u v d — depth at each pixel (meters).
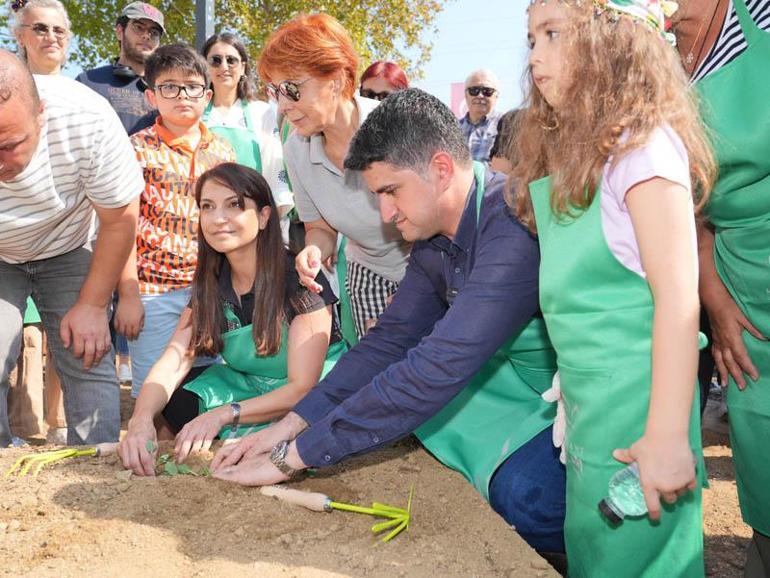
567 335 1.94
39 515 2.26
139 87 4.85
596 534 2.00
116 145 2.93
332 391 2.59
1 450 2.84
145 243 3.68
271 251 2.97
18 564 1.99
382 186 2.21
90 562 1.99
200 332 3.00
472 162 2.34
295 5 12.59
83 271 3.32
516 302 2.18
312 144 3.23
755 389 2.36
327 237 3.59
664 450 1.71
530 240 2.17
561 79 1.83
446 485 2.56
